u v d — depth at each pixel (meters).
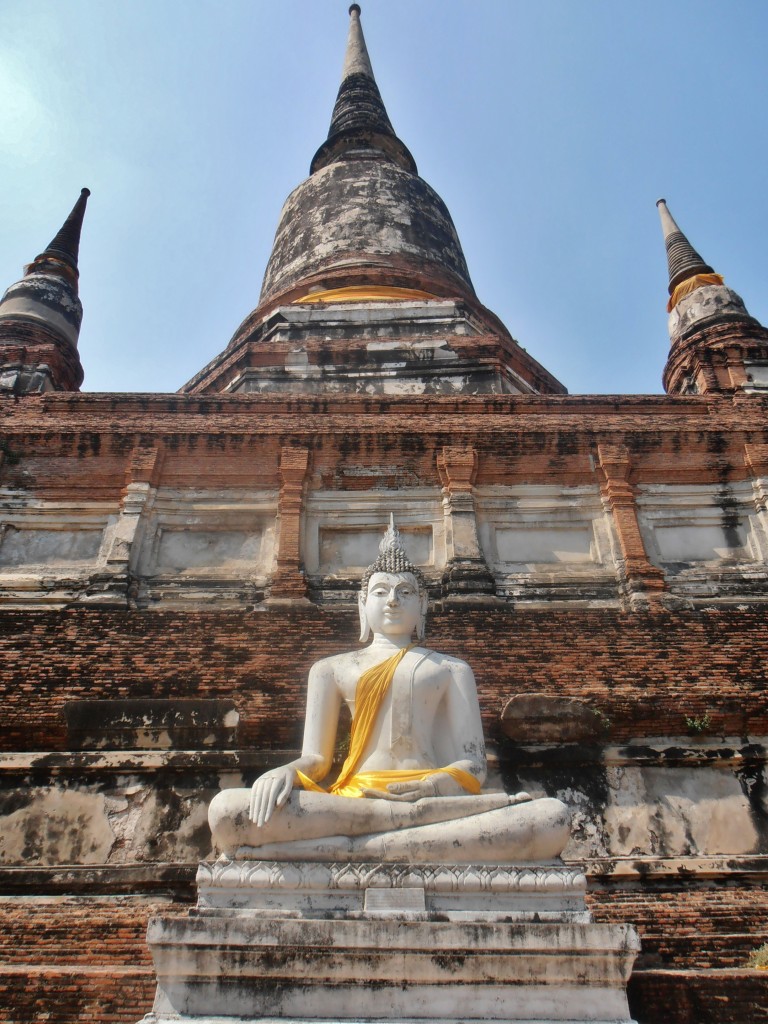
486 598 11.42
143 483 12.52
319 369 16.64
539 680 10.02
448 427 13.15
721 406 14.02
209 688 9.82
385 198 23.03
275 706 9.52
